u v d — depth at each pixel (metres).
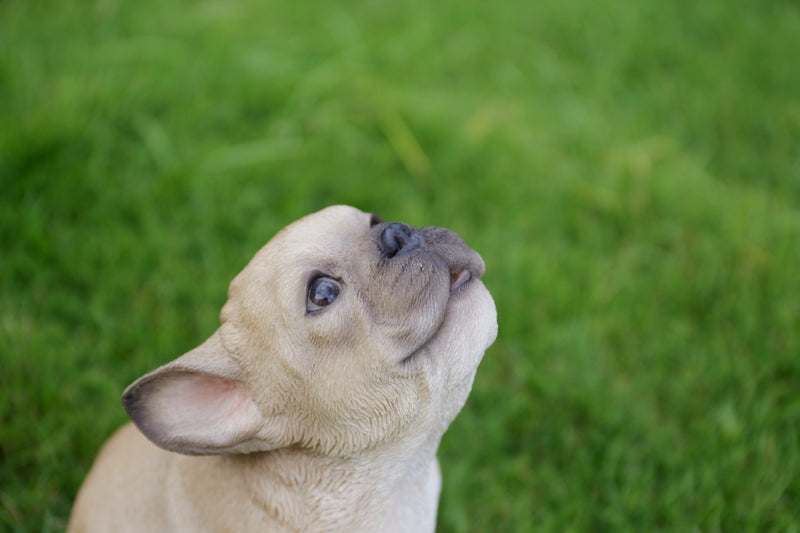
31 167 1.04
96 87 1.16
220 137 1.17
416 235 0.67
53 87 1.15
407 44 1.37
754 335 0.96
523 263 1.03
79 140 1.09
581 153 1.22
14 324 0.92
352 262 0.64
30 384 0.88
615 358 0.97
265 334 0.63
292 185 1.11
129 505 0.71
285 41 1.33
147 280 0.99
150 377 0.63
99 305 0.95
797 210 1.16
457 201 1.11
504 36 1.43
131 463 0.72
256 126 1.19
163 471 0.71
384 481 0.67
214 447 0.64
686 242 1.08
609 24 1.48
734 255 1.04
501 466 0.88
